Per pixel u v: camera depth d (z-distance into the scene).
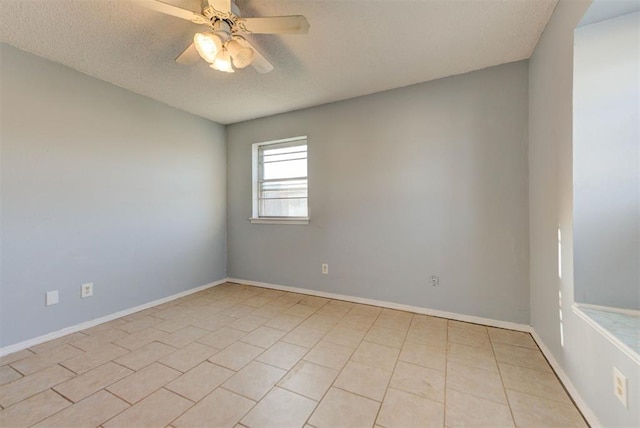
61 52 2.14
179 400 1.54
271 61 2.27
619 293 1.40
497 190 2.40
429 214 2.67
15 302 2.07
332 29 1.89
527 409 1.45
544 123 1.91
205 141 3.64
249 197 3.76
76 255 2.41
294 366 1.86
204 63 2.30
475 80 2.46
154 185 3.04
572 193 1.46
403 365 1.86
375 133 2.90
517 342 2.14
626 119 1.37
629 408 1.06
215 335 2.31
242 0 1.61
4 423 1.37
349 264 3.08
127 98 2.79
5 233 2.03
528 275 2.30
